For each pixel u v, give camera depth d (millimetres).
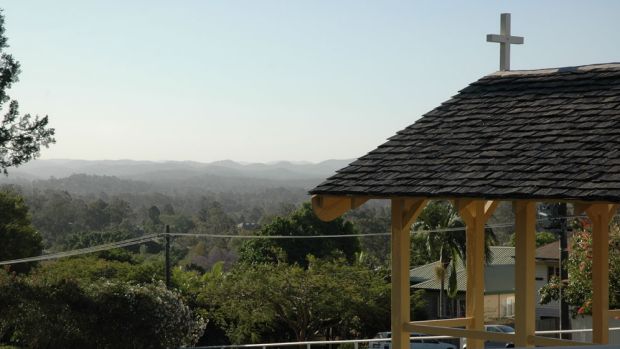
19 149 32531
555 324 46625
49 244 111188
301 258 58219
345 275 43938
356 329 44719
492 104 13492
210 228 128000
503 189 10977
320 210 12523
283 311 42812
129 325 29031
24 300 28219
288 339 45156
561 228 29422
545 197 10508
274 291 41812
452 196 11211
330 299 41750
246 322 43094
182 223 132125
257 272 43062
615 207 12609
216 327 45281
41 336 28297
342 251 58375
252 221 157125
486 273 53812
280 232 59125
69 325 28547
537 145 11883
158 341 29422
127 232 100938
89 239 92875
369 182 12250
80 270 48781
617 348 7211
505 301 53312
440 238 48062
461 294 50312
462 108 13680
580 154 11281
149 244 106250
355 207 12703
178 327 29953
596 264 12445
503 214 90375
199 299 43375
